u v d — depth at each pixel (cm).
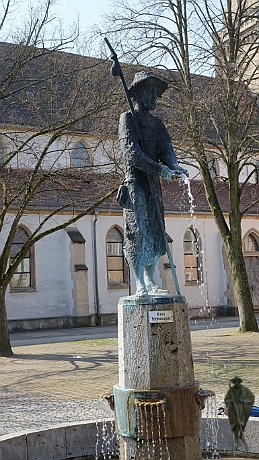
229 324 3253
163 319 625
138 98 686
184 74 2317
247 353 1838
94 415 1055
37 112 2522
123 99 2061
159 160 691
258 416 857
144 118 684
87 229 3688
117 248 3791
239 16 2411
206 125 2527
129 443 625
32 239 2180
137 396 616
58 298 3562
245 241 4262
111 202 3734
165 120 2323
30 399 1243
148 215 674
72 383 1435
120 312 645
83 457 848
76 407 1138
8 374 1630
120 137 677
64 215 3541
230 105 2338
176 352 626
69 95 2327
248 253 4244
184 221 4025
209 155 2677
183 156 2414
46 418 1048
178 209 3991
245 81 2383
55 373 1612
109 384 1401
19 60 2044
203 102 2298
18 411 1123
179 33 2311
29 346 2406
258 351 1878
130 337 632
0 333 2069
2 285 2111
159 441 613
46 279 3534
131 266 676
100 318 3662
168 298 632
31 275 3500
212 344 2112
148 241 672
